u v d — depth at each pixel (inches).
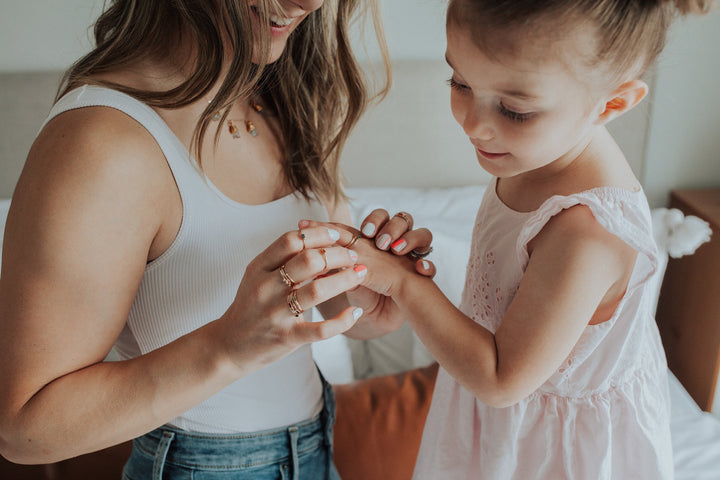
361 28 38.9
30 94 73.1
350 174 83.7
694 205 78.0
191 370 26.3
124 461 55.5
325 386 40.2
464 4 27.1
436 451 40.3
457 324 30.9
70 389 25.8
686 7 28.6
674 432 63.5
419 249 33.6
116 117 26.5
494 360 30.0
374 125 80.8
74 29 71.8
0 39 71.3
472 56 27.4
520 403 35.2
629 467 35.8
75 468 55.0
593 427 34.8
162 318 30.5
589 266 29.2
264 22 28.2
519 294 30.7
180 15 29.4
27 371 25.4
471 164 83.4
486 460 36.9
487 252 36.3
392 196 79.7
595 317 32.8
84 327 25.9
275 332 25.6
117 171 25.5
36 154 25.8
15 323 25.0
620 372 34.8
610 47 26.6
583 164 31.4
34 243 24.5
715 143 82.0
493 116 28.7
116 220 25.6
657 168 83.9
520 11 25.6
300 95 37.0
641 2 26.8
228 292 31.2
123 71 29.4
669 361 86.8
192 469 33.2
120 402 26.1
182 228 28.9
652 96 79.3
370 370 76.0
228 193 32.1
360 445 57.6
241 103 34.8
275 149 36.2
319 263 25.0
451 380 39.8
